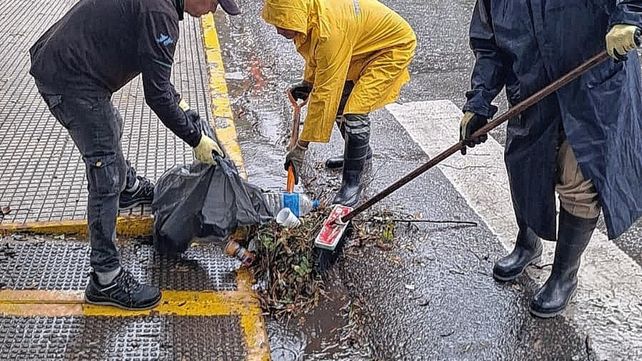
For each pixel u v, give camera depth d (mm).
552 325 3461
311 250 3725
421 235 4125
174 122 3227
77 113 3098
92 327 3305
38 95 5480
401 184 3646
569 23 2900
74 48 2986
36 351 3143
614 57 2730
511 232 4172
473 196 4527
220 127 5191
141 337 3268
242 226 3750
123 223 3920
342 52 3812
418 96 5957
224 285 3648
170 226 3666
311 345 3320
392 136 5293
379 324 3451
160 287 3602
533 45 3006
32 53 3152
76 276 3627
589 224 3332
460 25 7547
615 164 3041
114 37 2967
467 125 3326
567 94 2990
